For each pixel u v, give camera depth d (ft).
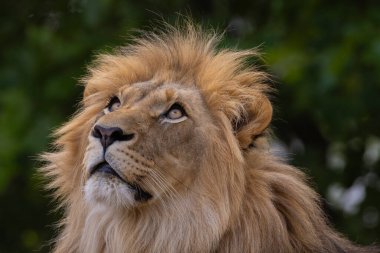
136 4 51.72
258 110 32.48
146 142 30.89
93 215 32.01
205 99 32.37
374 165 54.34
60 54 51.80
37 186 51.93
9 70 51.62
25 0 54.80
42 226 56.65
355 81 47.47
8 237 57.11
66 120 50.60
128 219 31.63
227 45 40.93
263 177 31.78
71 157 33.12
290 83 47.11
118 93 32.55
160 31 39.58
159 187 31.09
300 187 32.19
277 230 31.30
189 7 49.88
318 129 54.24
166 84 32.45
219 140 31.86
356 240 48.37
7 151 48.85
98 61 35.29
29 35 52.16
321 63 46.39
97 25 51.01
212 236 31.32
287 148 54.29
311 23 48.96
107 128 30.45
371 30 47.42
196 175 31.50
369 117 51.03
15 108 49.98
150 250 31.68
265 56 46.44
